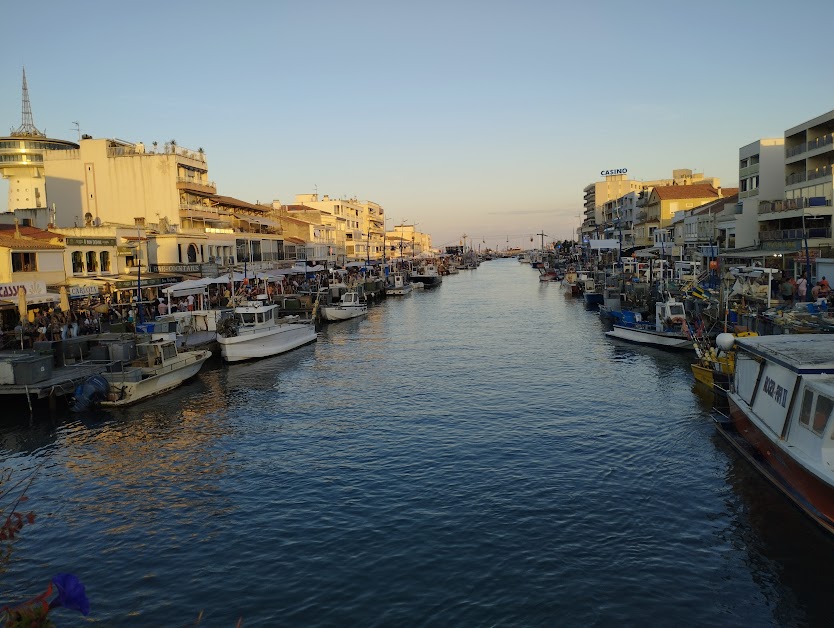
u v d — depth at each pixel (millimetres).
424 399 32219
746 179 72062
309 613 13883
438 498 19703
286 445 25297
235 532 17828
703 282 51219
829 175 52688
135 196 69562
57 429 27938
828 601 14141
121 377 31656
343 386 36000
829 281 45344
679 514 18312
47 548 17188
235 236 76062
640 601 14125
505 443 24703
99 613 14141
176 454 24547
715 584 14805
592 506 18938
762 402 21109
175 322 42156
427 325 65125
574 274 109562
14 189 83938
